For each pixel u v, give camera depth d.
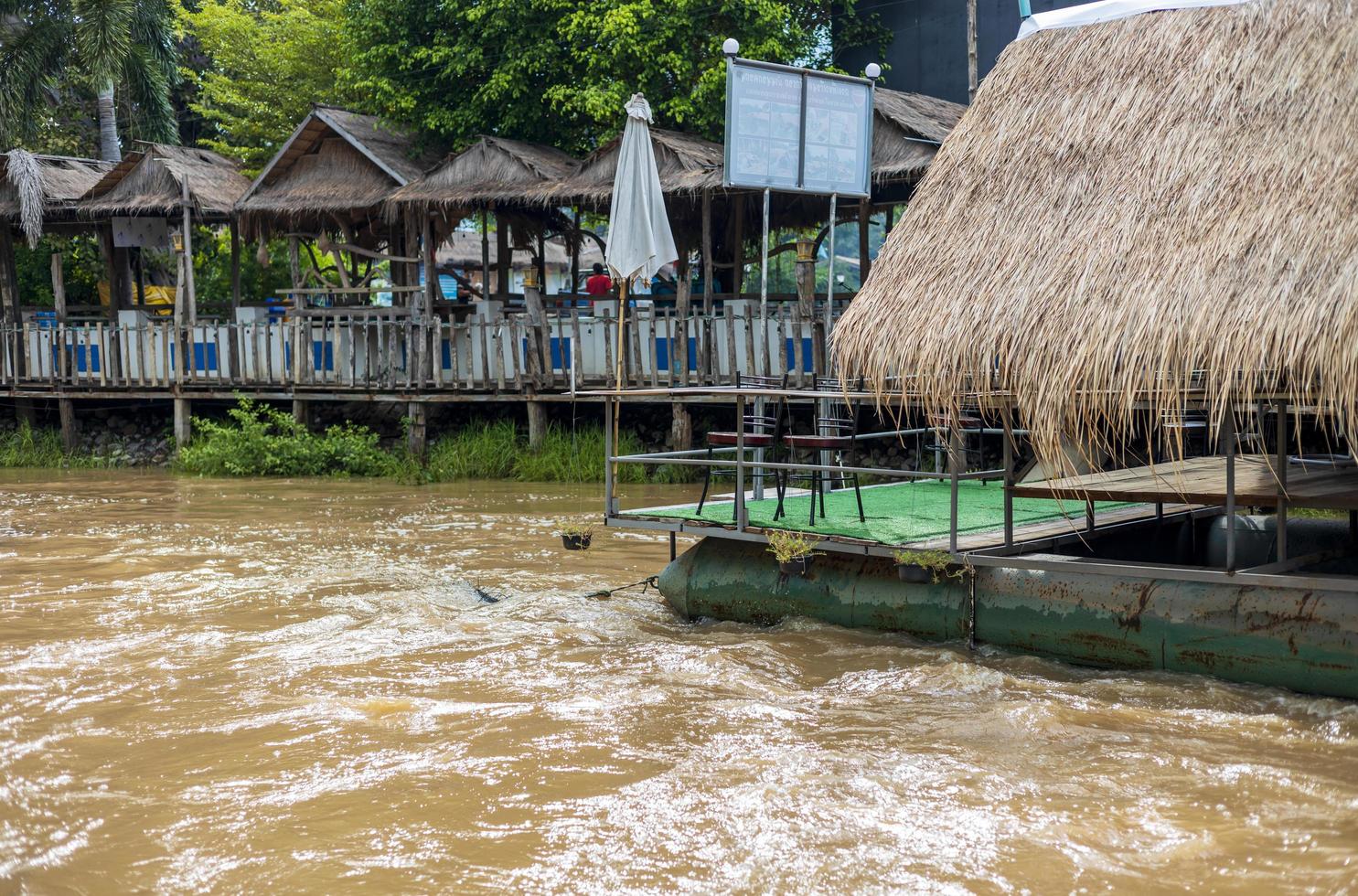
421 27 20.66
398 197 18.53
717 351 15.95
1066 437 6.46
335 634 8.11
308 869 4.50
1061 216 6.76
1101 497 6.63
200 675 7.13
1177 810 4.87
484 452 17.77
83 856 4.65
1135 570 6.34
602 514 13.64
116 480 18.45
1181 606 6.42
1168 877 4.29
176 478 18.64
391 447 20.08
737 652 7.30
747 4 18.66
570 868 4.46
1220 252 6.02
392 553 11.27
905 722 6.02
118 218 21.42
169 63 28.66
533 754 5.66
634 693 6.60
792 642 7.50
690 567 8.37
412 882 4.37
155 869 4.52
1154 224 6.38
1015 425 10.48
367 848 4.67
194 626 8.36
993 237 6.92
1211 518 8.79
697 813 4.93
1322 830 4.64
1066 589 6.79
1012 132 7.37
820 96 12.21
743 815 4.89
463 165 18.70
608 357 16.94
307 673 7.14
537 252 25.12
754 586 8.01
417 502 15.02
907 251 7.21
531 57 19.27
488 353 18.27
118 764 5.64
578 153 21.36
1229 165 6.38
